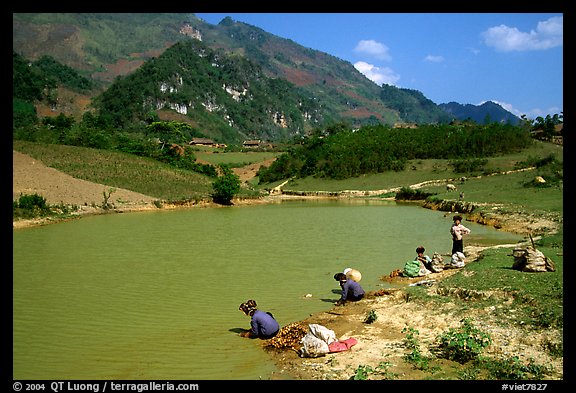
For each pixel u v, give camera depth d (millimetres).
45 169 52781
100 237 28359
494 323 10328
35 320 12305
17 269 18766
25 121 166500
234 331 11523
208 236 28766
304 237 27797
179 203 53844
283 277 17125
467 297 12297
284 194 83062
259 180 104500
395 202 59031
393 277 16656
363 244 24641
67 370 9273
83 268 18906
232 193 57594
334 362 9328
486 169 69938
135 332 11422
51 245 25125
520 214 30047
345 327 11453
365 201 62688
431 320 11227
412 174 77938
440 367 8750
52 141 87812
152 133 114188
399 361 9133
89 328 11734
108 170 61094
